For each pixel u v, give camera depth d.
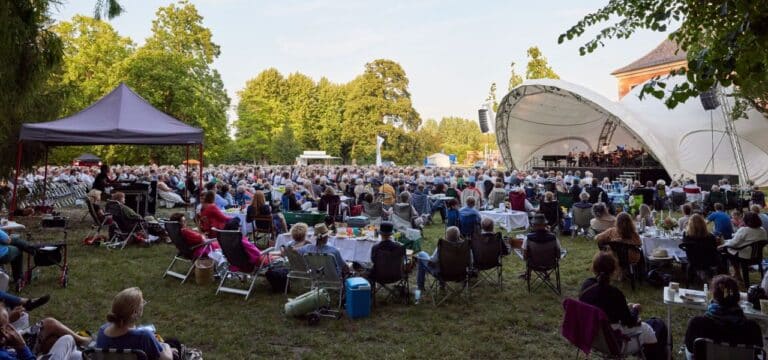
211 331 5.62
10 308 4.69
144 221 10.80
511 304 6.79
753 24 2.46
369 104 63.78
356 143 64.75
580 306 4.16
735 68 2.51
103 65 36.38
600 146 38.09
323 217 10.58
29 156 13.95
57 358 3.63
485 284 7.86
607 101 27.23
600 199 14.52
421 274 7.21
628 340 4.21
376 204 11.65
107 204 10.38
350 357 4.96
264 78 68.94
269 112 62.38
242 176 23.08
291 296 7.05
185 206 16.86
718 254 7.04
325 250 6.29
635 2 4.22
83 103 33.56
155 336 3.93
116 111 12.33
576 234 12.45
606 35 4.52
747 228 7.31
